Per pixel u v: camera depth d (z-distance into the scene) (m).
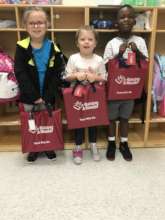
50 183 1.86
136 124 2.68
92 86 2.00
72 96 1.98
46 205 1.63
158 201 1.66
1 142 2.47
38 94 2.00
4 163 2.15
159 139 2.51
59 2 2.18
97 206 1.62
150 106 2.36
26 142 2.06
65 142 2.44
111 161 2.17
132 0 2.15
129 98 2.13
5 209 1.60
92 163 2.14
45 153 2.28
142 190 1.77
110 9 2.21
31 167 2.08
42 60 1.97
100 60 2.09
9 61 2.11
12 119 2.37
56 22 2.42
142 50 2.11
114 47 2.08
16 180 1.90
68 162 2.16
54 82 2.03
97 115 2.07
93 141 2.27
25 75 1.95
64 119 2.27
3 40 2.49
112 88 2.08
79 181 1.88
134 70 2.04
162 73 2.29
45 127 2.05
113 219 1.50
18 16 2.11
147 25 2.14
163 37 2.57
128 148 2.27
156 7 2.06
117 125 2.31
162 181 1.88
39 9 1.92
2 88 2.04
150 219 1.50
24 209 1.59
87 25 2.07
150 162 2.15
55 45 2.05
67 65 2.07
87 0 2.33
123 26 2.03
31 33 1.91
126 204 1.63
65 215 1.54
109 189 1.79
